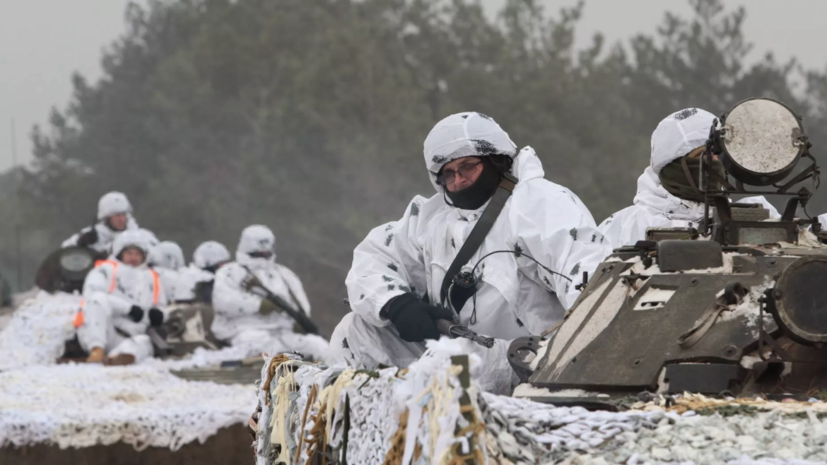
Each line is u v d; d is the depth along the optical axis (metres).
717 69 51.66
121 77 65.12
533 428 4.87
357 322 9.80
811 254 5.98
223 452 14.23
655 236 6.90
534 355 7.33
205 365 21.92
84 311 23.22
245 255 26.62
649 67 52.53
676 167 9.51
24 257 65.06
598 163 45.62
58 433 14.02
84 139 64.06
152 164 60.47
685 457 4.62
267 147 50.97
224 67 56.28
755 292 5.92
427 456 4.62
